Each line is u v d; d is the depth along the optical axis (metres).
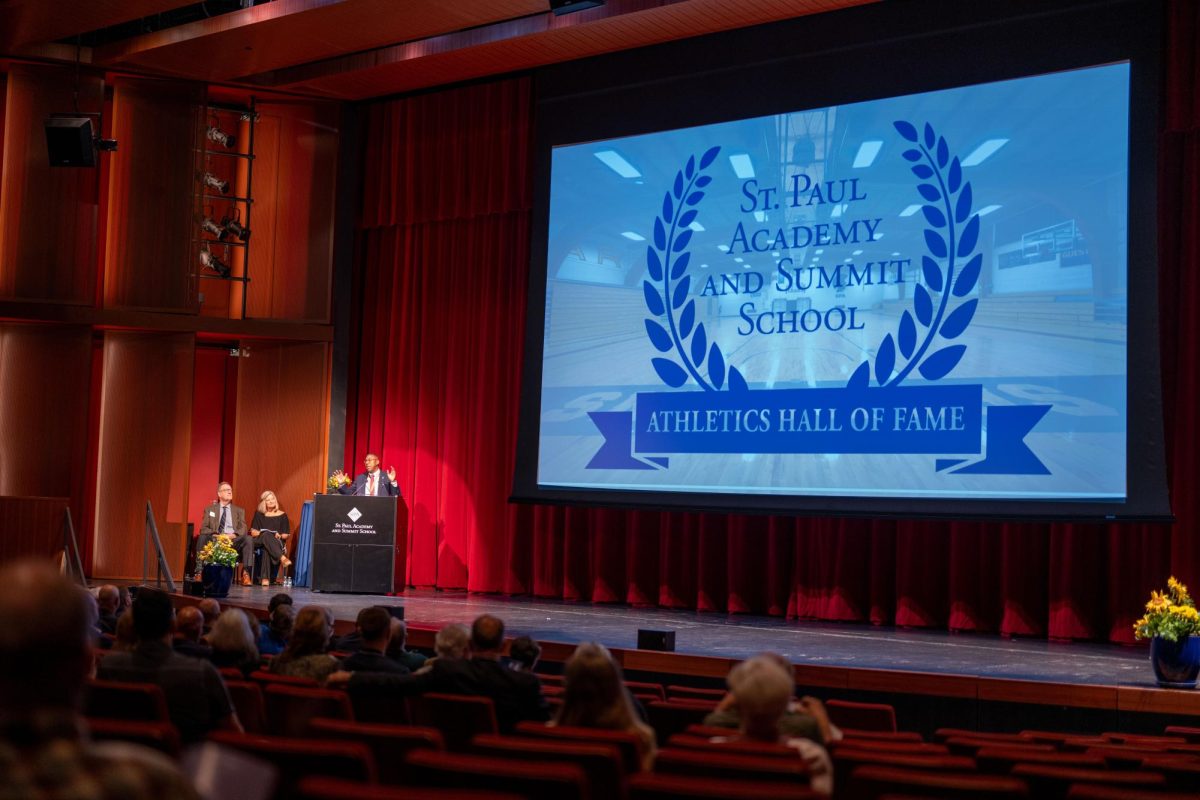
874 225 9.86
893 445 9.59
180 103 13.14
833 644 8.23
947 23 9.65
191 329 12.98
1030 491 8.99
